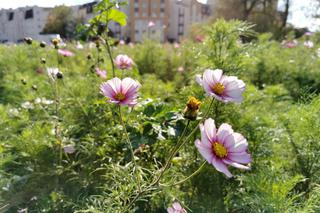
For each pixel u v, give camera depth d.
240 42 0.48
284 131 0.41
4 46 1.45
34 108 0.54
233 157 0.24
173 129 0.37
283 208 0.27
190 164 0.39
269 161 0.39
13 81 0.81
